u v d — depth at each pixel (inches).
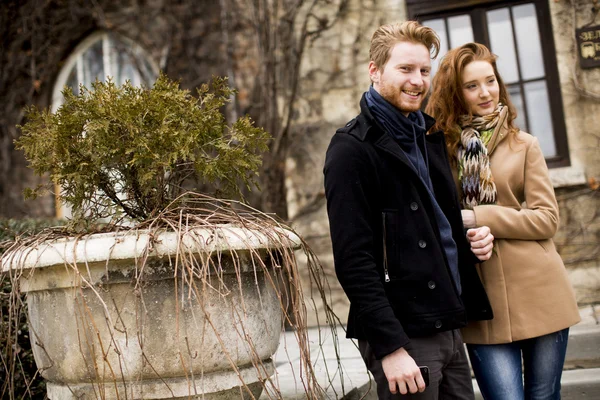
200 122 78.8
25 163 267.3
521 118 190.1
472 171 83.4
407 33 71.4
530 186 82.4
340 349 142.7
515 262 80.5
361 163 68.2
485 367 81.3
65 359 70.4
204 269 66.2
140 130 74.5
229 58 248.1
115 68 268.7
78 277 68.1
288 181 199.8
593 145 180.1
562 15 185.3
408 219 68.9
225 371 71.1
